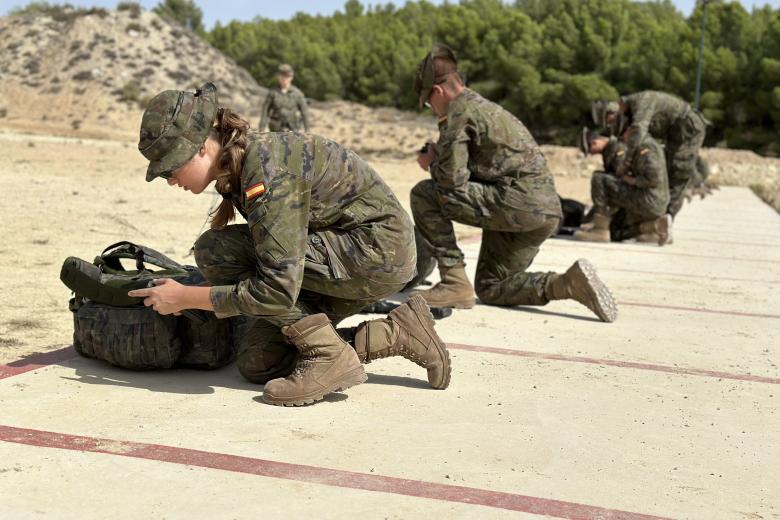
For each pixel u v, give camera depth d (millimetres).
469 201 5008
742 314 5574
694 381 3904
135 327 3461
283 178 3043
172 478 2545
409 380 3709
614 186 9023
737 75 48625
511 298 5359
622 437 3096
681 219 12836
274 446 2838
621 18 56281
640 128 8891
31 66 37406
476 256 7547
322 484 2547
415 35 72625
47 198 10602
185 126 2963
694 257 8391
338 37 82812
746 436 3172
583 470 2760
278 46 73500
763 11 56438
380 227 3285
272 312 3113
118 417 3053
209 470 2617
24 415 3023
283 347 3482
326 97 69875
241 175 3055
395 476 2631
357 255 3285
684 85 50406
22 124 31844
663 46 52156
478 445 2939
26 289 5344
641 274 7148
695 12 51719
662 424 3268
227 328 3715
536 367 4023
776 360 4371
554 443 2996
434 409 3314
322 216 3225
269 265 3043
